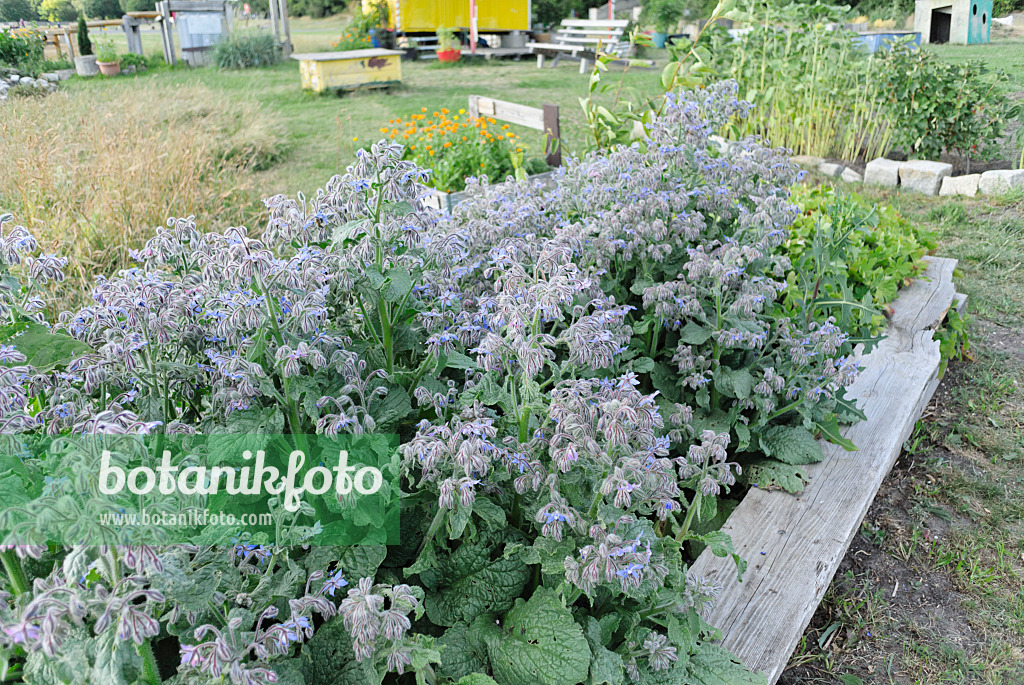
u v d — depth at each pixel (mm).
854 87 8219
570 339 2236
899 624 3043
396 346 2629
